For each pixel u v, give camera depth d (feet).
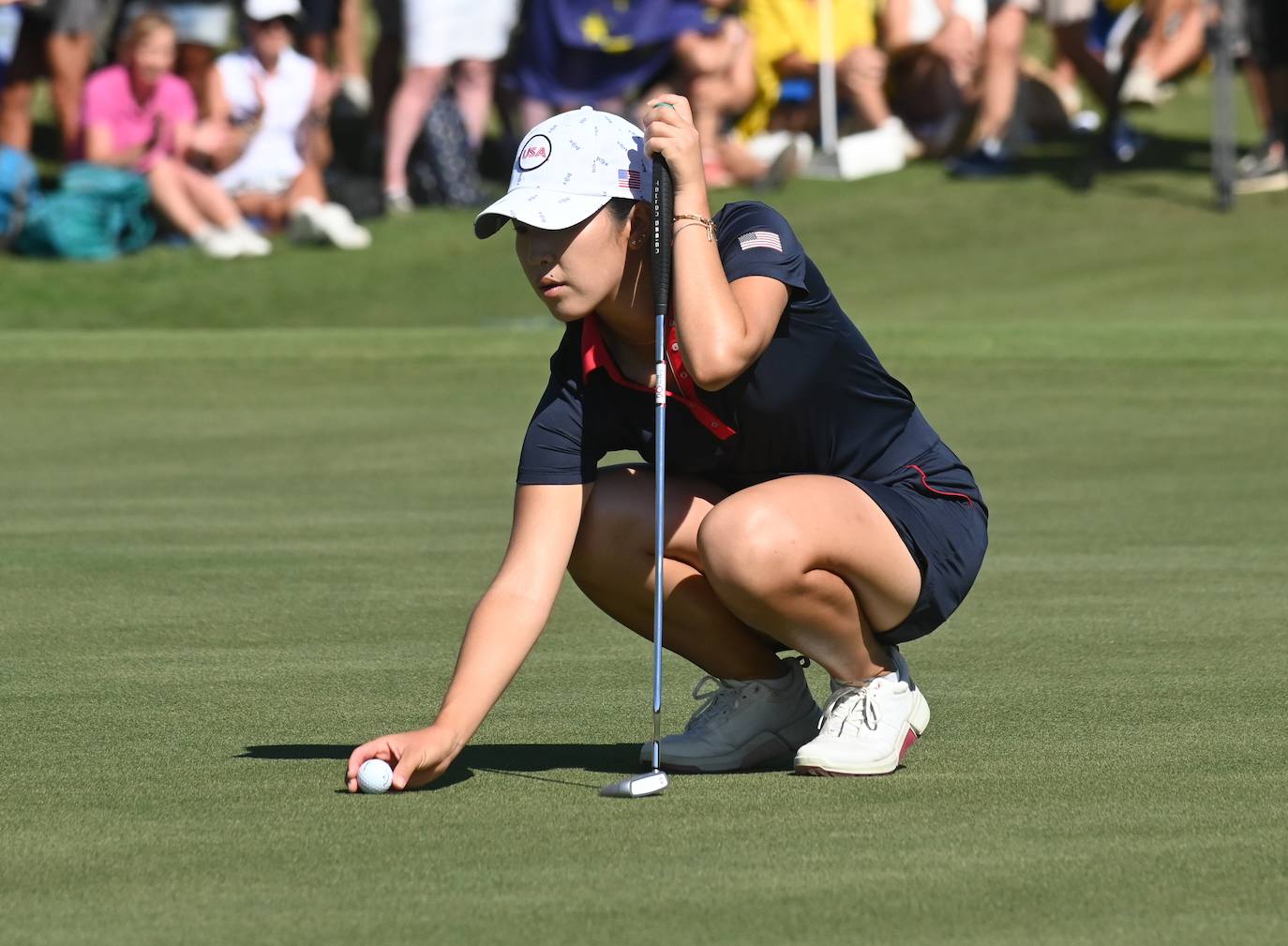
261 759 41.75
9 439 100.94
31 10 177.68
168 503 81.92
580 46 188.14
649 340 40.14
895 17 208.95
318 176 184.44
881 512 39.88
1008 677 50.31
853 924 29.73
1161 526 75.46
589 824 36.11
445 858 33.68
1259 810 36.73
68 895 31.53
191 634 56.75
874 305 158.20
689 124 38.63
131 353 129.08
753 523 38.86
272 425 105.40
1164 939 28.96
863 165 205.05
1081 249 176.45
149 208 180.24
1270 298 156.25
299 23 189.47
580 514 41.16
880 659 41.32
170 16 181.78
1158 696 47.91
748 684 42.04
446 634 56.80
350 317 160.04
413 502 82.43
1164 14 212.84
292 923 29.99
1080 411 106.11
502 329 141.38
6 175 175.11
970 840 34.71
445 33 191.72
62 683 50.03
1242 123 232.94
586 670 52.42
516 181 38.68
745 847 34.37
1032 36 263.08
